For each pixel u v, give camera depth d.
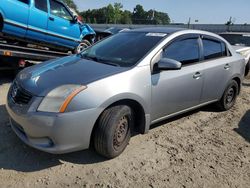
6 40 7.20
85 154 3.80
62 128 3.19
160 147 4.17
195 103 4.88
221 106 5.72
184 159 3.91
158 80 4.02
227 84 5.55
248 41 11.85
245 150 4.31
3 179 3.21
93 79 3.45
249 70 9.22
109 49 4.45
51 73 3.64
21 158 3.62
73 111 3.21
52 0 7.76
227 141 4.55
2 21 6.58
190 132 4.76
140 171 3.57
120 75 3.63
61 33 8.19
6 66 6.82
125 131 3.79
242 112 5.93
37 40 7.60
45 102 3.23
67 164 3.58
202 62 4.89
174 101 4.38
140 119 4.01
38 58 7.27
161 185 3.34
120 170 3.55
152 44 4.24
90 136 3.41
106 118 3.47
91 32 9.62
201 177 3.55
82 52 4.74
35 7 7.24
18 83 3.66
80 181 3.29
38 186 3.16
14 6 6.70
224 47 5.54
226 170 3.74
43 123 3.18
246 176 3.65
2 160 3.54
